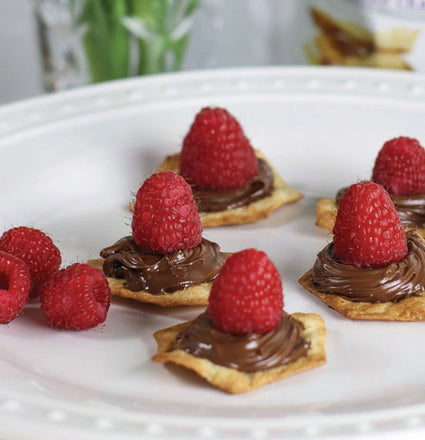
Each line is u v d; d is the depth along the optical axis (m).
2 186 0.45
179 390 0.36
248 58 0.64
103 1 0.53
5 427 0.33
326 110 0.49
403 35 0.55
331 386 0.36
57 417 0.33
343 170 0.47
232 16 0.63
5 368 0.36
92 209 0.45
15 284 0.37
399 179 0.43
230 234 0.43
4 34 0.62
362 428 0.33
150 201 0.39
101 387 0.36
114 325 0.38
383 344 0.37
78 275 0.38
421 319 0.38
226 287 0.35
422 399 0.35
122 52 0.54
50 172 0.46
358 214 0.39
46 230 0.44
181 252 0.39
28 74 0.63
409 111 0.49
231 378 0.35
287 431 0.33
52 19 0.55
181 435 0.33
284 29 0.60
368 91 0.50
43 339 0.38
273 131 0.48
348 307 0.39
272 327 0.36
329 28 0.56
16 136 0.47
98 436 0.33
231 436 0.33
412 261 0.39
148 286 0.39
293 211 0.44
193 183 0.44
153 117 0.49
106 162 0.46
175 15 0.54
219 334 0.36
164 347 0.37
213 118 0.43
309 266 0.41
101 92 0.50
